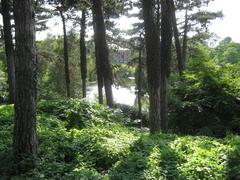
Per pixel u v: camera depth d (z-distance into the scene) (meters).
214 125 14.77
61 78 38.47
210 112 15.29
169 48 14.95
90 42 32.81
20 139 8.69
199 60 15.88
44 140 10.09
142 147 9.66
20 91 8.68
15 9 8.65
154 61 12.80
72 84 38.84
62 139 10.20
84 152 9.31
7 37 22.14
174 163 8.30
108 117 15.04
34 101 8.84
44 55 33.00
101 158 8.91
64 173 7.97
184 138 10.75
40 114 13.76
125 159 8.56
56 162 8.51
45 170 8.00
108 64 19.81
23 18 8.63
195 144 9.81
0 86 33.44
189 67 16.55
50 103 15.04
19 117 8.70
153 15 12.80
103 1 22.27
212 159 8.50
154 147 9.41
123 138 10.60
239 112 15.09
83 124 13.30
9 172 8.18
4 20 22.19
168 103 15.73
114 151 9.06
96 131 11.34
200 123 15.34
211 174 7.76
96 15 19.53
